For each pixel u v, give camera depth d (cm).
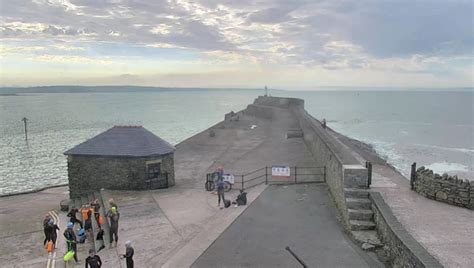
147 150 2034
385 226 1123
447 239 1016
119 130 2188
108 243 1319
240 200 1614
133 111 16450
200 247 1199
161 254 1197
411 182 1461
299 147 2967
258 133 3988
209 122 10575
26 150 5691
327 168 1866
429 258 848
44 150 5691
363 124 9162
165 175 2078
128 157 2017
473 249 955
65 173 3959
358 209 1316
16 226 1706
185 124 9988
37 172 4012
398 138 6425
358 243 1180
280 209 1532
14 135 7731
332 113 13275
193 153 2986
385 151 4928
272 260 1091
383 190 1448
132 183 2031
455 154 4703
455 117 10962
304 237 1246
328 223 1369
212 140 3600
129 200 1827
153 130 8475
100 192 2011
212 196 1828
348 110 14975
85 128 9225
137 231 1407
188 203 1738
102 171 2064
